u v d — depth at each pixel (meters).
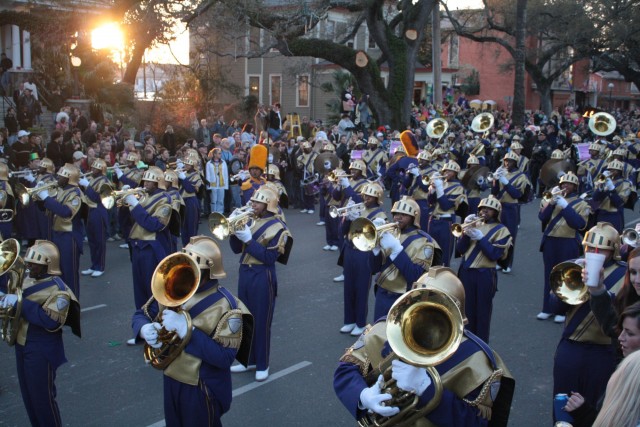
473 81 59.56
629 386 2.63
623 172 15.23
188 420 4.99
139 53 28.92
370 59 29.14
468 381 3.65
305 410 7.07
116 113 27.17
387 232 6.96
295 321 10.06
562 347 5.83
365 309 9.45
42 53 26.91
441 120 22.28
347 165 22.17
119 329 9.70
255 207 7.72
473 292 8.36
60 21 25.64
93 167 13.04
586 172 17.25
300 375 8.00
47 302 5.82
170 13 26.64
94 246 12.70
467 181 15.07
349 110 29.41
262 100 44.38
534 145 25.47
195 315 4.98
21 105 21.97
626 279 4.81
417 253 7.17
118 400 7.33
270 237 7.72
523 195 14.12
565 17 41.53
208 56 32.94
